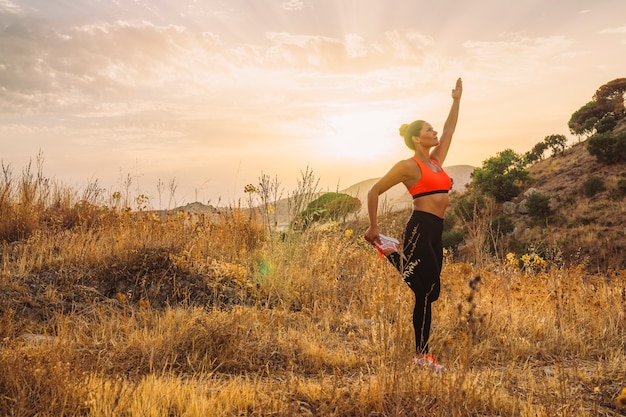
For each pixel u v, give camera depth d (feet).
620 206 176.45
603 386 14.05
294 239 27.17
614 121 270.87
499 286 22.93
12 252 24.41
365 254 26.58
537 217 193.06
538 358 17.61
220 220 29.40
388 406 11.79
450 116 18.22
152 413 11.00
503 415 11.87
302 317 20.63
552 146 279.49
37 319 18.88
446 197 16.19
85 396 11.32
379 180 16.25
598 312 21.08
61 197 30.78
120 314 19.51
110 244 24.93
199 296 21.94
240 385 13.34
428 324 15.81
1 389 11.32
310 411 11.89
